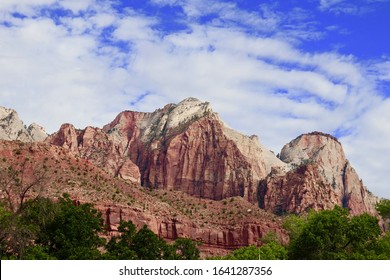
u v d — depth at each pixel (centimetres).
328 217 9975
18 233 8219
